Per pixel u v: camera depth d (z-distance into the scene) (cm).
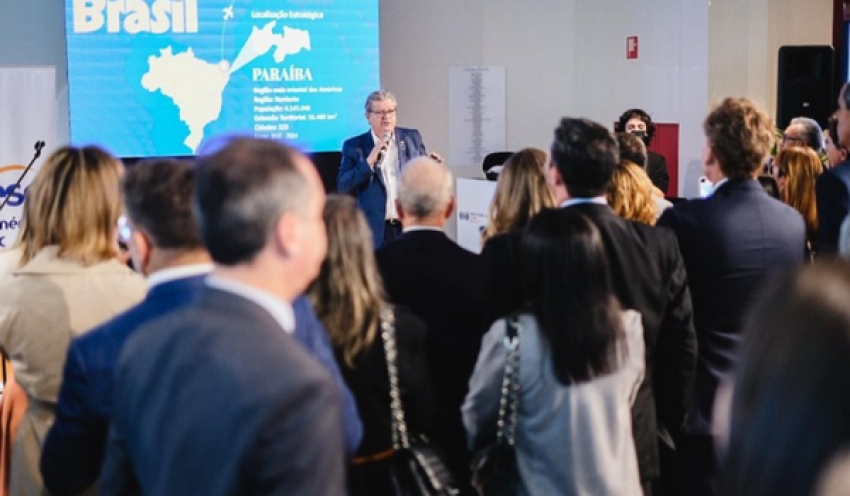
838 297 87
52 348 245
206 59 680
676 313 277
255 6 688
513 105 816
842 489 81
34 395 248
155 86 670
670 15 781
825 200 335
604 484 237
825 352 84
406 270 274
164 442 144
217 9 680
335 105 713
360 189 642
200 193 152
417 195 279
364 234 245
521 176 304
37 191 251
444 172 283
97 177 249
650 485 278
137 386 149
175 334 148
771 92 828
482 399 243
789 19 827
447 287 273
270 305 150
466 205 502
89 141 659
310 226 152
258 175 150
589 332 232
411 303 272
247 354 142
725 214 304
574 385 235
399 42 777
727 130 306
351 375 243
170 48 671
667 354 282
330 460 140
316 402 140
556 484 238
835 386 83
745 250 302
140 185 200
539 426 238
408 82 782
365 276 244
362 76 718
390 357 246
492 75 805
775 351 87
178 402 144
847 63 838
